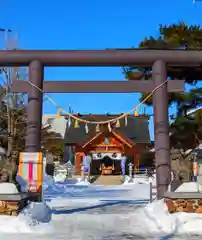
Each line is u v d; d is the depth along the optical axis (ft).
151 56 37.93
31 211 31.22
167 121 37.76
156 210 33.45
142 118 138.62
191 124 58.23
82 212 36.83
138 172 115.44
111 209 39.29
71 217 33.30
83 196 58.39
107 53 37.76
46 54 37.73
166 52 38.06
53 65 38.22
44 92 38.24
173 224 29.76
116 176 111.45
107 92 38.50
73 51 37.91
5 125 60.23
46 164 97.66
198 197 31.96
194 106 58.85
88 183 98.43
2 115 57.72
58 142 132.77
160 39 57.21
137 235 27.53
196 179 54.60
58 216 33.58
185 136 60.08
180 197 32.04
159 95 37.78
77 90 38.42
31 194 34.96
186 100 57.52
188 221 29.81
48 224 30.63
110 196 58.29
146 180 98.63
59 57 37.63
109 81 38.63
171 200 32.42
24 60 37.73
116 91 38.47
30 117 37.19
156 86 37.91
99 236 27.14
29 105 37.40
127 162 121.29
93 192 68.03
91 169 120.06
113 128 116.98
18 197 30.60
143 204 44.21
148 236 27.22
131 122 138.00
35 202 33.12
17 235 27.25
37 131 37.17
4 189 31.30
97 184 99.76
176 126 59.06
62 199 51.65
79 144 117.08
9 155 49.70
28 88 37.63
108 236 27.14
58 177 100.12
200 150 59.82
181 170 53.57
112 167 121.60
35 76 37.47
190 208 31.89
